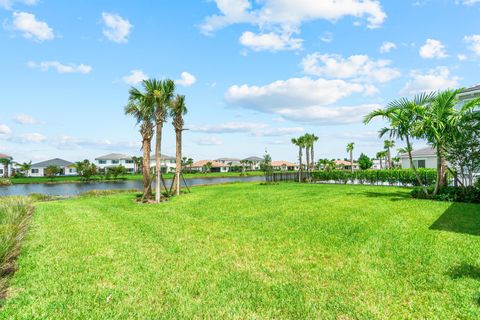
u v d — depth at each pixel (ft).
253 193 55.16
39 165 253.85
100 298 12.59
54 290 13.33
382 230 23.16
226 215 32.22
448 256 16.85
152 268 16.06
